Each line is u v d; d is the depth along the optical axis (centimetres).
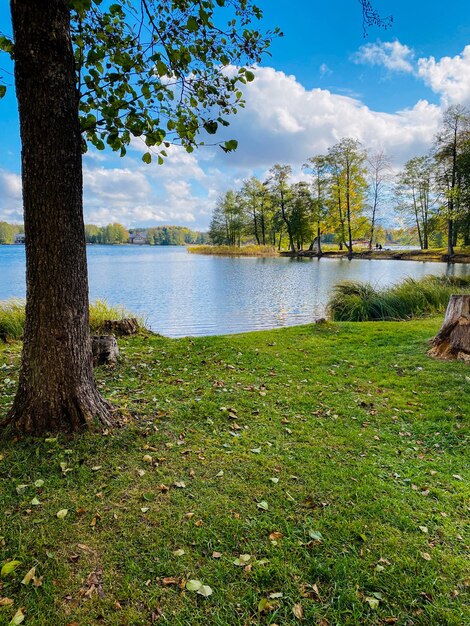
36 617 149
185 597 160
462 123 2628
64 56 249
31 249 264
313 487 241
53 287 268
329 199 3866
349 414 368
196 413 349
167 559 180
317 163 3800
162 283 1916
